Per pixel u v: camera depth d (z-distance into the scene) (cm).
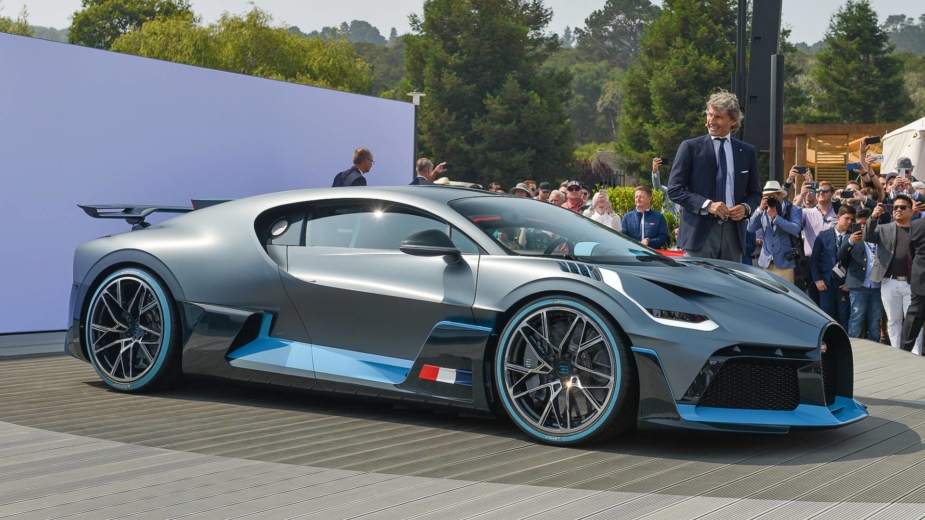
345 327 384
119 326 432
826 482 282
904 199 768
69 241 725
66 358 548
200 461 299
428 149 5366
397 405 375
